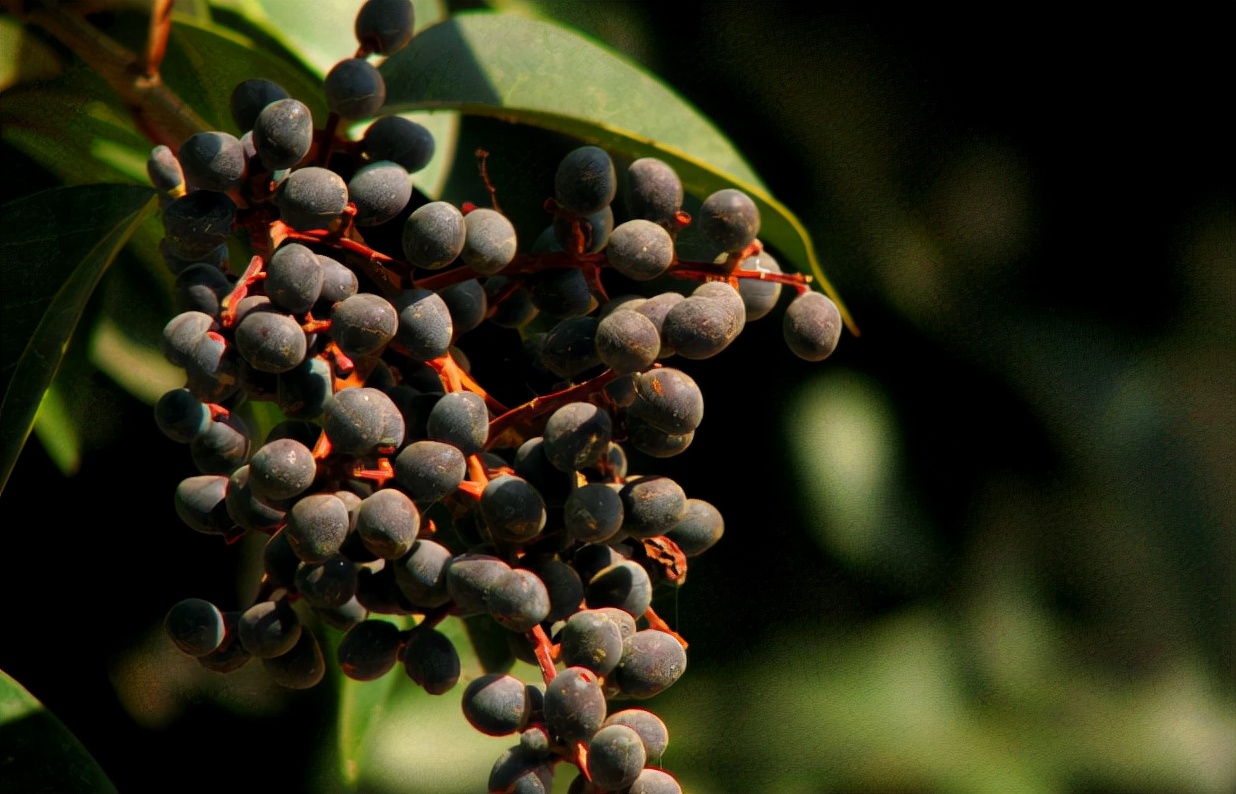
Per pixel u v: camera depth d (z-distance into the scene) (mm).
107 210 735
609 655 705
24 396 726
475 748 828
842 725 952
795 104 957
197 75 772
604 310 722
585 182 719
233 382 722
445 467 706
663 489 716
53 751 725
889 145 982
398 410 715
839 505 942
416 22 813
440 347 716
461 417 709
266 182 717
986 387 1025
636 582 717
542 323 774
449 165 798
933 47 1000
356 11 795
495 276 732
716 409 930
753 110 949
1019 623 1026
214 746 813
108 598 801
